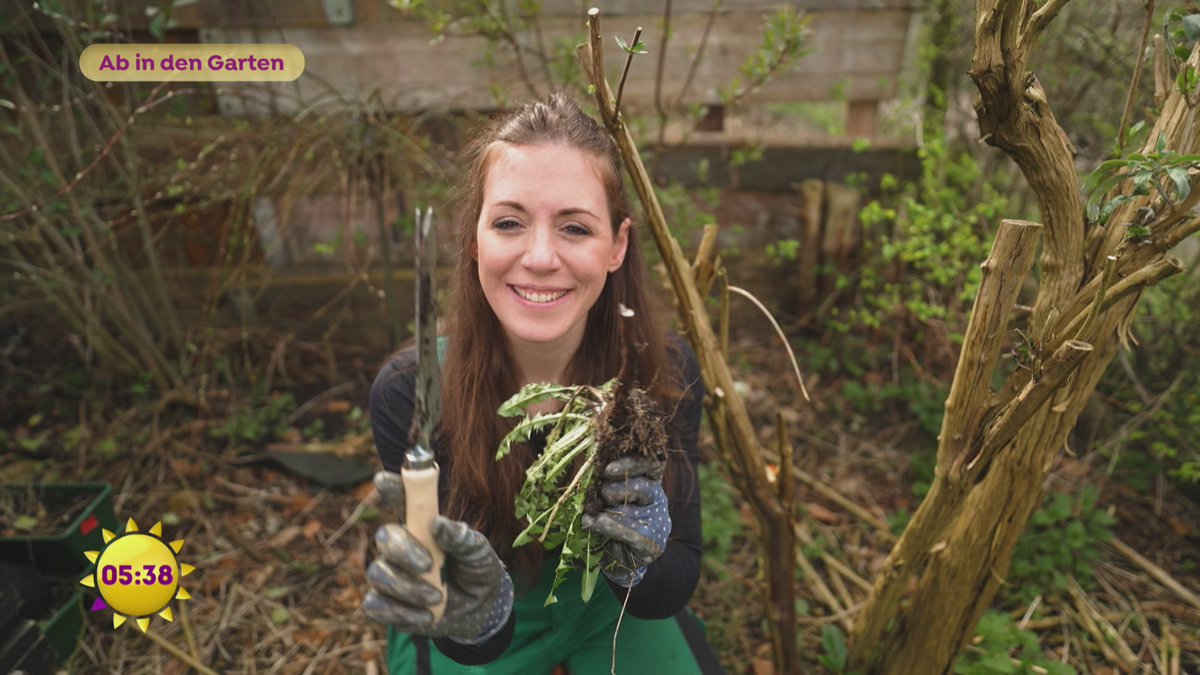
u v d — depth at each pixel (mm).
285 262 3127
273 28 2873
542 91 2918
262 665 1998
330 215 3066
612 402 1080
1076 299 1142
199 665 1958
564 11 2939
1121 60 2428
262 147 2869
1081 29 2545
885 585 1540
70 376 2984
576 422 1131
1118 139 1193
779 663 1749
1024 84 1016
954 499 1306
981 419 1232
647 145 3086
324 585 2225
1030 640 1853
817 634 2025
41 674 1806
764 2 2947
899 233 2941
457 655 1264
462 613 985
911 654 1597
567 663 1555
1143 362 2580
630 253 1389
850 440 2760
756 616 2100
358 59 2945
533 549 1392
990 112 1054
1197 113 1103
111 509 2215
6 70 2418
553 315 1192
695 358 1588
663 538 1097
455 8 2863
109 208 2678
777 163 3135
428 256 790
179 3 2416
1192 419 2217
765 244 3287
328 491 2562
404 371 1428
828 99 3109
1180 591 2119
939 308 2562
